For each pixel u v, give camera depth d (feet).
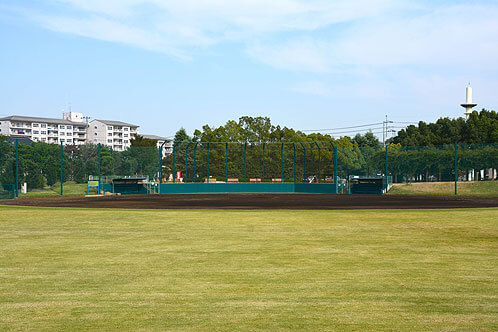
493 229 47.65
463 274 26.96
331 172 159.02
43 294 22.91
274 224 52.37
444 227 49.37
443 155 139.95
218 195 129.08
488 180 134.92
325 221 55.36
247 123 247.29
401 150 147.13
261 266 29.43
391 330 17.01
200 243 38.83
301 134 243.40
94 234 44.55
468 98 271.28
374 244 38.06
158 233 45.06
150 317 18.90
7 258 32.53
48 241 40.27
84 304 21.02
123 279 26.07
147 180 146.92
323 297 21.97
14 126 422.41
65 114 493.77
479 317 18.60
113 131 483.92
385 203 89.92
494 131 208.23
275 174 162.81
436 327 17.34
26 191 128.67
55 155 136.87
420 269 28.37
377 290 23.27
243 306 20.45
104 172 144.46
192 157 205.77
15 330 17.40
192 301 21.39
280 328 17.34
